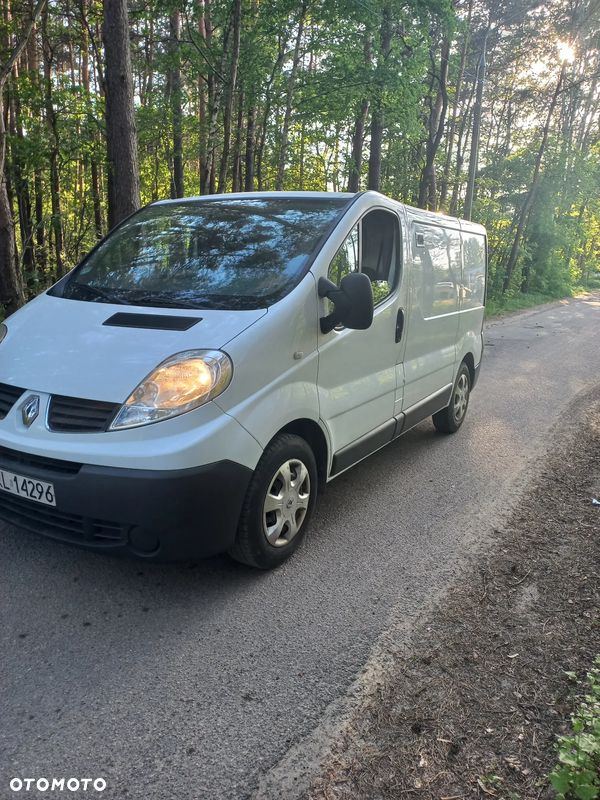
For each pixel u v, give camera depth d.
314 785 1.97
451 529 3.94
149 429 2.58
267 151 20.44
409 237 4.42
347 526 3.93
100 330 2.99
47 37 14.02
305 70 15.82
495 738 2.18
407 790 1.96
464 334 5.88
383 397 4.18
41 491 2.69
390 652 2.65
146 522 2.57
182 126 16.84
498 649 2.69
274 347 2.99
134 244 3.84
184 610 2.90
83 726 2.18
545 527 3.98
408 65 15.06
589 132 39.12
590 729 2.15
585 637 2.77
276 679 2.46
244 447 2.80
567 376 9.30
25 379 2.86
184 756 2.07
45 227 14.77
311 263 3.34
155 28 20.62
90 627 2.73
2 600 2.89
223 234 3.69
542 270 31.17
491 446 5.73
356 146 19.69
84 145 13.64
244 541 2.99
